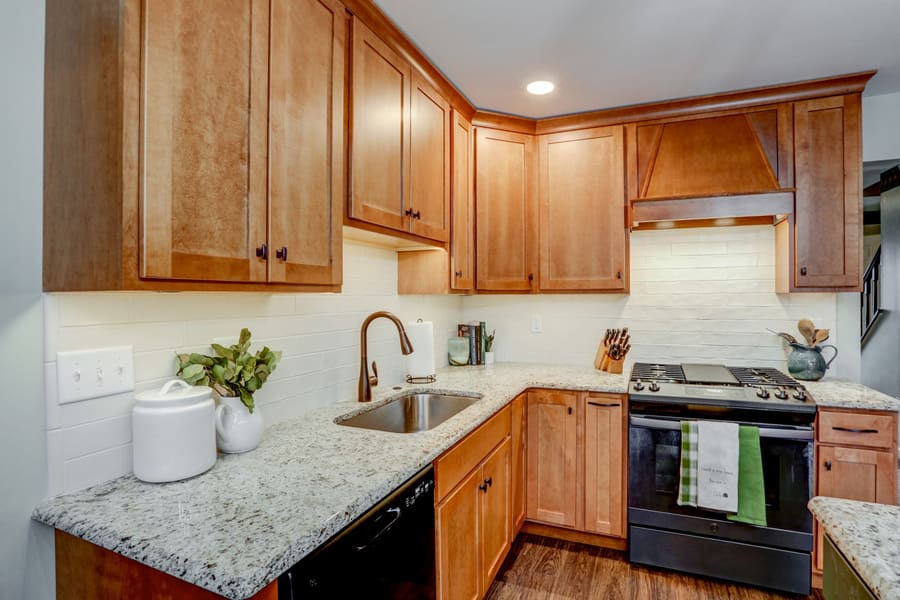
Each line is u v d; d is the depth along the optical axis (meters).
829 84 2.26
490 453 1.92
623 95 2.44
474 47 1.97
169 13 0.97
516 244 2.71
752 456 2.03
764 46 1.95
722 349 2.74
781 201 2.31
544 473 2.48
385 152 1.79
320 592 0.91
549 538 2.53
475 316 3.26
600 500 2.37
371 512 1.09
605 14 1.73
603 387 2.35
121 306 1.18
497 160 2.67
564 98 2.47
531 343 3.13
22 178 1.00
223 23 1.09
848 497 2.01
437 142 2.21
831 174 2.27
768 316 2.66
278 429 1.56
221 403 1.33
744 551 2.10
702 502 2.07
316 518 0.94
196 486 1.10
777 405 2.04
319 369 1.86
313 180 1.38
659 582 2.13
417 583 1.31
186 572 0.78
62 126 0.99
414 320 2.61
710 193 2.41
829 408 2.02
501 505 2.06
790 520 2.04
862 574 0.74
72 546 0.99
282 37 1.27
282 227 1.26
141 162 0.92
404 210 1.92
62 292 1.03
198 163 1.03
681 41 1.92
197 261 1.03
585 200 2.68
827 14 1.73
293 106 1.31
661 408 2.21
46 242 1.02
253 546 0.83
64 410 1.06
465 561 1.65
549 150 2.75
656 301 2.86
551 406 2.46
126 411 1.18
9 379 0.98
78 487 1.08
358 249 2.12
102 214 0.92
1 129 0.98
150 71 0.93
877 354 2.44
